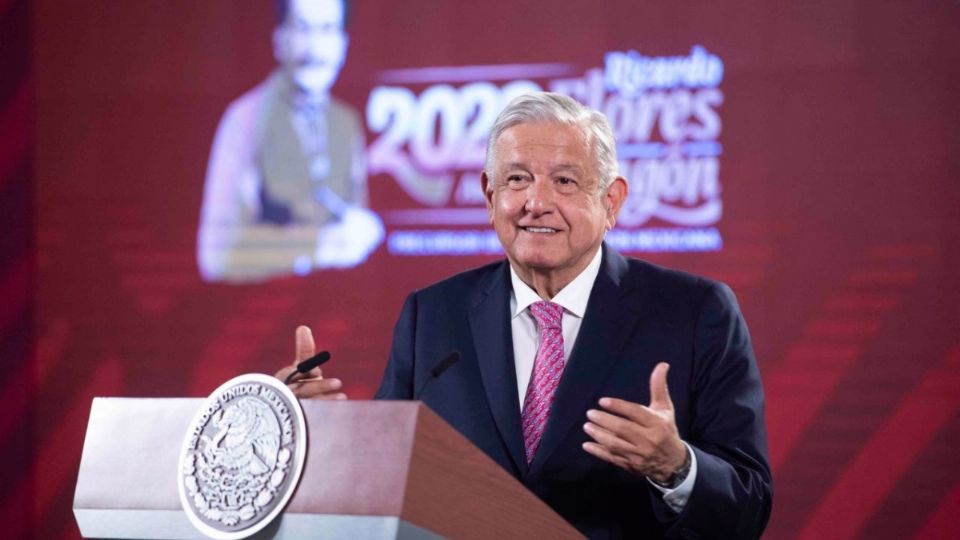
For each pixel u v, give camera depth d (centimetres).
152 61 1700
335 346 1619
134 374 1688
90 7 1720
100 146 1712
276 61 1658
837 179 1484
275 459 530
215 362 1661
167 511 556
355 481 512
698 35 1523
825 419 1486
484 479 548
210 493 543
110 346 1695
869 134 1477
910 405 1463
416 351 784
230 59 1673
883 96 1474
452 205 1588
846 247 1481
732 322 742
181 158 1684
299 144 1644
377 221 1612
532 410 729
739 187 1508
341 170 1627
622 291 755
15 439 1714
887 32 1475
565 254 722
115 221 1702
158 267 1686
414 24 1611
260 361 1645
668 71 1529
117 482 573
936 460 1456
